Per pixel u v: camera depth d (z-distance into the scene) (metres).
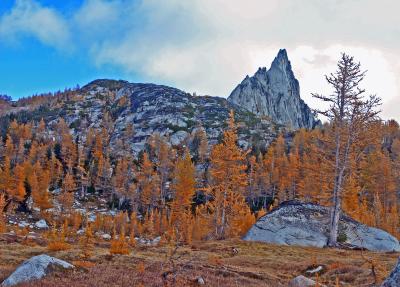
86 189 114.00
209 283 16.91
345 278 19.94
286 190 99.00
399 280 8.92
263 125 194.75
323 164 34.97
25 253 25.03
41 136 166.00
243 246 31.59
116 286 15.09
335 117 34.06
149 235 58.94
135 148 162.62
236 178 44.31
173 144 163.88
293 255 27.84
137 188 104.06
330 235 33.09
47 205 82.69
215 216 46.00
